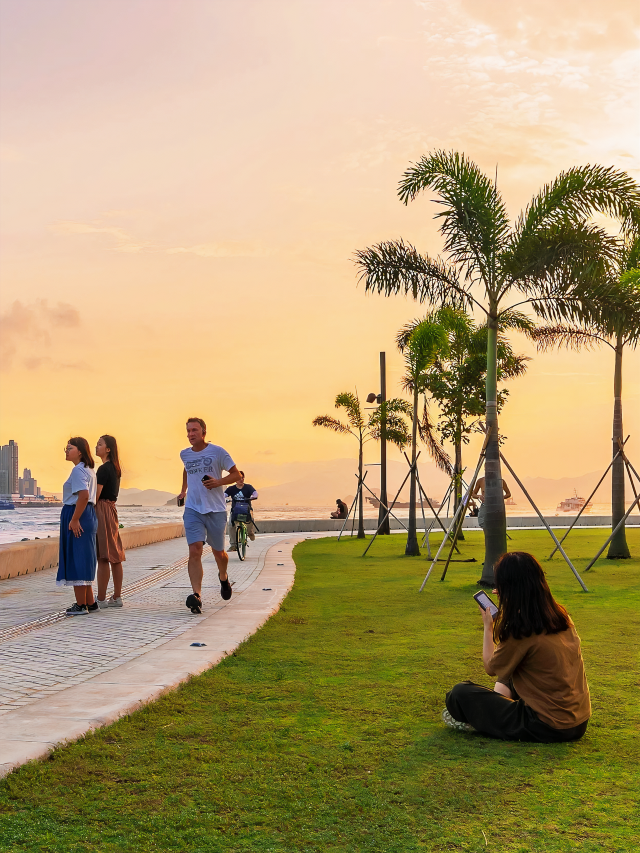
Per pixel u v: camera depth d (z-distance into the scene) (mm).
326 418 29719
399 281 14414
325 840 3357
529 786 3979
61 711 5145
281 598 11094
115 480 10883
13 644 7926
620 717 5238
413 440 19828
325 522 33844
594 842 3322
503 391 23312
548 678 4723
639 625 8930
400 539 26250
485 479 12961
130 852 3227
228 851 3248
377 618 9539
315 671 6613
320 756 4441
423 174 13391
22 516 148000
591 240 13141
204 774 4133
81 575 9945
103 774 4109
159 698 5625
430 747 4609
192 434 10422
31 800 3746
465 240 13719
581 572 14844
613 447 17859
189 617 9547
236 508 18500
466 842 3332
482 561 17906
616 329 14609
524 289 13758
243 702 5621
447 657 7148
